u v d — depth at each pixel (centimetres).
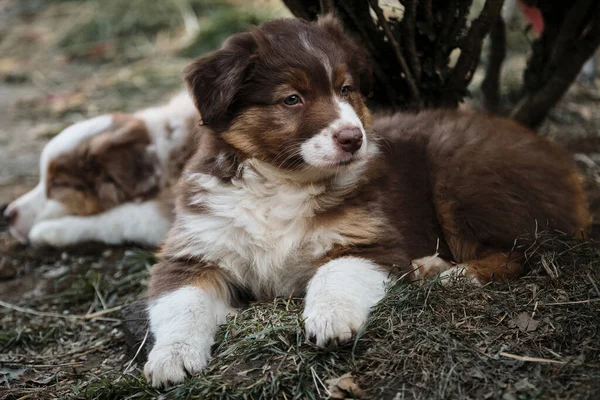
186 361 105
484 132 123
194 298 110
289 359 104
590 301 106
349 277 108
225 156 115
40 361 118
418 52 131
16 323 127
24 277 139
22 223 148
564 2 136
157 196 147
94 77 234
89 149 147
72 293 131
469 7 129
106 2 278
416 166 122
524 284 111
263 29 115
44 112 208
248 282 116
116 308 126
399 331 105
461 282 111
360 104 117
